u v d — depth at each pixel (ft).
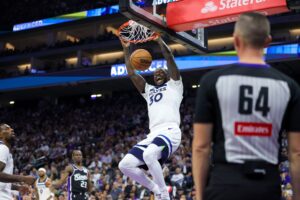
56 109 83.87
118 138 63.00
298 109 7.07
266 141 6.94
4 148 14.20
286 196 31.73
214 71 7.27
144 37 17.52
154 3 17.75
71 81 73.15
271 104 6.96
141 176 15.05
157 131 15.34
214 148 7.14
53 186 25.18
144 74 61.62
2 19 93.97
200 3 17.67
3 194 14.78
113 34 79.20
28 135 76.59
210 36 73.97
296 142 7.07
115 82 76.18
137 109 74.33
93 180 45.32
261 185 6.70
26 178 13.85
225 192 6.70
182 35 19.08
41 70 82.74
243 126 6.91
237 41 7.41
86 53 83.97
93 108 79.71
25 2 92.07
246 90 6.97
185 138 54.19
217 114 7.07
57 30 89.35
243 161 6.82
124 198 38.09
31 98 91.66
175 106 15.78
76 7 86.74
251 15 7.29
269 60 55.26
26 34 92.07
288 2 15.85
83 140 67.62
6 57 88.89
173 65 16.16
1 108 92.17
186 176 39.83
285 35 69.67
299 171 6.98
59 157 61.46
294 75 67.62
